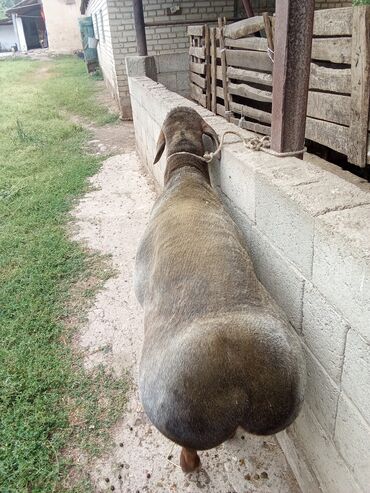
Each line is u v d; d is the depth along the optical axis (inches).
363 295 60.9
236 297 72.0
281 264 88.4
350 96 129.8
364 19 114.5
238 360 64.2
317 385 80.8
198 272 75.7
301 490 95.2
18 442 103.9
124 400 117.0
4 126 416.8
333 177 87.1
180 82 331.0
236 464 100.9
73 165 302.2
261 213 94.8
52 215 225.6
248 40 191.6
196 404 64.7
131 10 397.7
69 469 100.7
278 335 69.5
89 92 608.7
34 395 117.9
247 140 115.5
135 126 303.0
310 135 154.9
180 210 94.4
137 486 97.1
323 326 75.0
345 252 63.7
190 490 95.7
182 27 408.5
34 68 967.6
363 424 67.2
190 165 117.3
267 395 65.9
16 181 275.0
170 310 75.3
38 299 156.4
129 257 184.9
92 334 141.4
